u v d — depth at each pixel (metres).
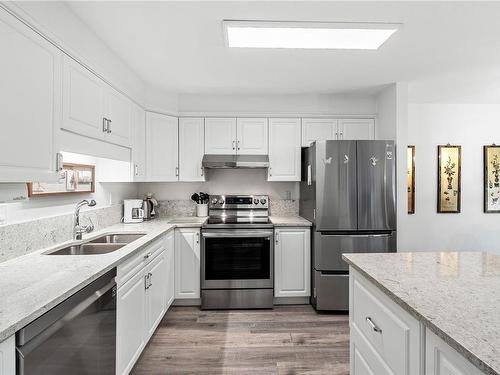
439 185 4.04
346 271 3.04
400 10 1.82
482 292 1.09
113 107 2.37
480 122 4.07
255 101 3.56
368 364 1.35
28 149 1.40
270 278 3.16
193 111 3.51
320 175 3.02
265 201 3.82
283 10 1.83
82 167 2.52
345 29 2.04
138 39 2.20
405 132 3.14
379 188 3.03
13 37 1.31
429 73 2.89
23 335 1.00
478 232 4.07
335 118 3.55
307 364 2.18
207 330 2.69
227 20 1.94
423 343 0.93
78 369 1.33
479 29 2.05
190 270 3.17
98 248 2.23
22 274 1.44
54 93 1.60
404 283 1.19
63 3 1.72
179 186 3.87
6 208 1.72
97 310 1.48
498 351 0.70
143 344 2.16
